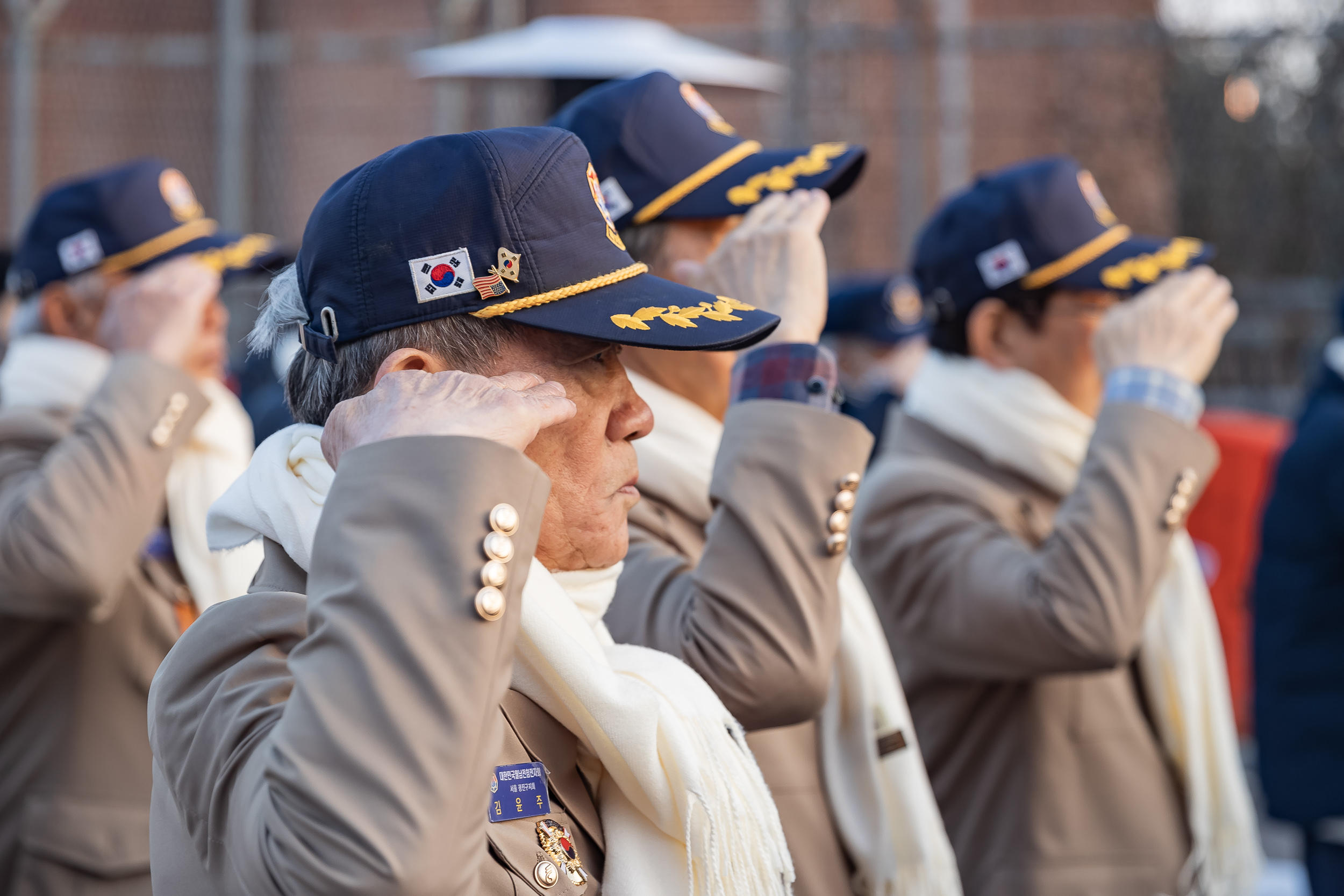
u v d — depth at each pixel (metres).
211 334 4.91
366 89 17.20
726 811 2.39
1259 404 12.05
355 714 1.81
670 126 3.54
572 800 2.42
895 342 10.23
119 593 4.41
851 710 3.55
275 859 1.80
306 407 2.37
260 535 2.41
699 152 3.54
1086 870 4.23
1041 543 4.37
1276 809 5.95
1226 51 11.80
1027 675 4.00
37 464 4.37
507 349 2.26
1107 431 3.98
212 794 1.99
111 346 4.53
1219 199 12.38
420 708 1.83
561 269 2.25
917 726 4.34
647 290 2.31
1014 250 4.52
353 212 2.24
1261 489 10.03
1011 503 4.36
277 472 2.31
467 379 2.06
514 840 2.25
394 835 1.76
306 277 2.31
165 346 4.47
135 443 4.21
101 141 17.25
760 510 2.94
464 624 1.88
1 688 4.33
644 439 3.45
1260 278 12.30
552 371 2.31
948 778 4.33
